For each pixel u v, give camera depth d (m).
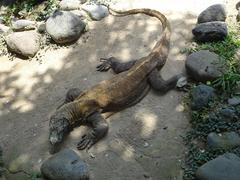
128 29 3.57
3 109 3.13
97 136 2.79
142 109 2.97
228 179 2.37
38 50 3.53
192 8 3.70
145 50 3.38
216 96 2.93
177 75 3.08
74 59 3.42
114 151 2.75
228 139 2.64
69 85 3.22
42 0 3.95
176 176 2.59
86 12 3.73
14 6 3.98
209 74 2.98
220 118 2.79
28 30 3.71
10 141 2.90
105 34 3.57
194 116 2.84
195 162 2.62
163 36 3.32
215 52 3.21
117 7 3.81
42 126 2.96
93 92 2.91
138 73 3.03
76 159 2.59
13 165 2.75
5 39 3.67
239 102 2.86
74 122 2.87
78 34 3.53
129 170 2.64
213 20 3.44
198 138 2.76
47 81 3.29
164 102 3.00
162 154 2.71
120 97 2.93
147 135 2.82
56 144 2.78
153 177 2.60
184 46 3.35
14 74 3.40
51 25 3.52
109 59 3.27
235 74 2.99
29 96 3.20
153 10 3.62
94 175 2.63
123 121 2.90
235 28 3.44
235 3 3.71
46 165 2.60
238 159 2.47
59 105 3.08
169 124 2.87
